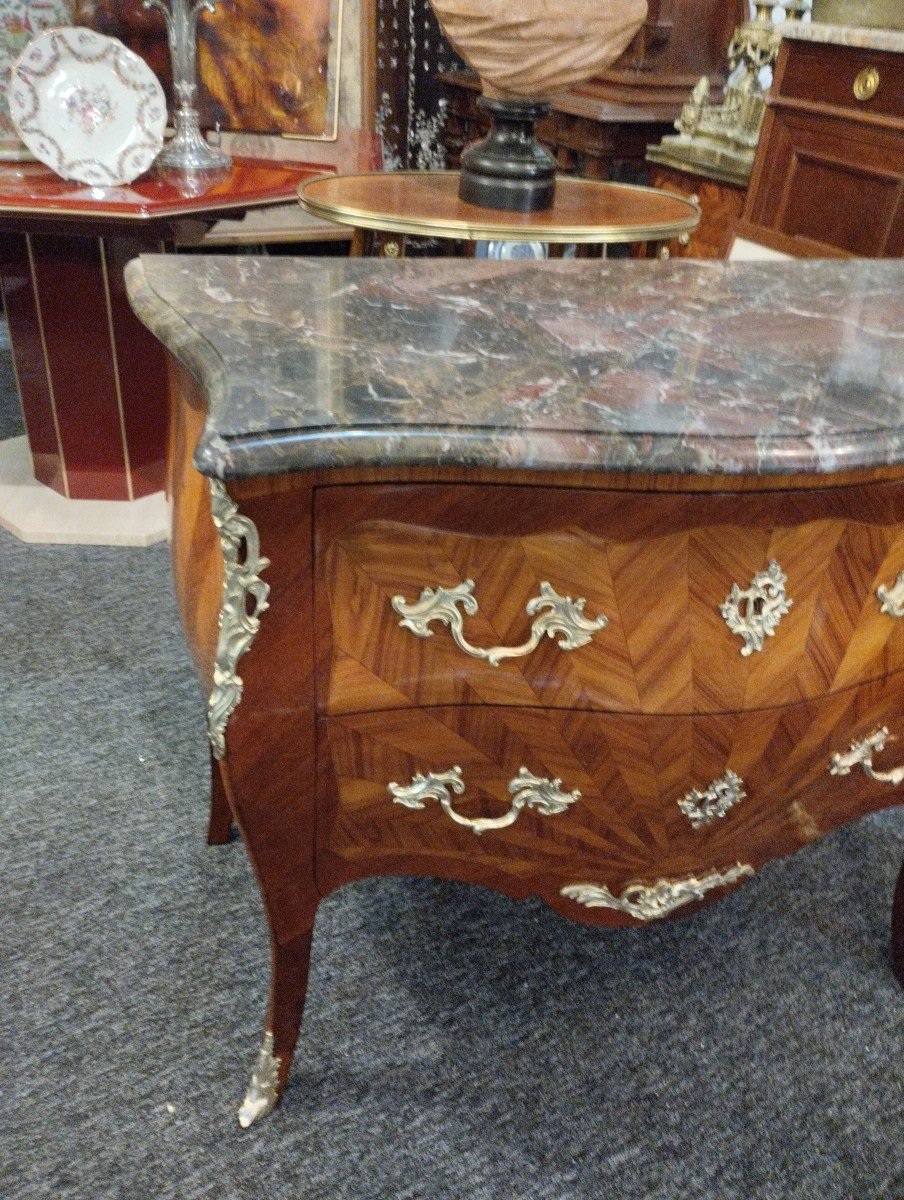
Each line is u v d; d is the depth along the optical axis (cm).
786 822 106
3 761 158
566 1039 122
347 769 89
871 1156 112
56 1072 114
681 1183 108
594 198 202
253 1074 110
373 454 71
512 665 86
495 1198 105
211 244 248
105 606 199
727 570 85
